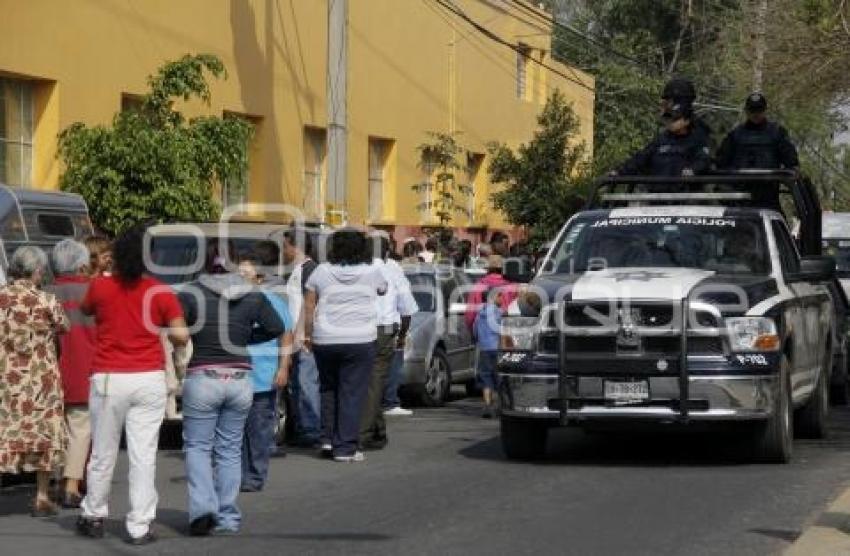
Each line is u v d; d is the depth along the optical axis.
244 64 34.72
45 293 15.73
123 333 13.94
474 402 29.27
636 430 18.78
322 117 38.66
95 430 14.12
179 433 22.59
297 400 20.86
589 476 17.47
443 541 13.49
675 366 17.39
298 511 15.43
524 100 55.41
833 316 23.36
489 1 51.34
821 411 21.31
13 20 26.94
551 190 46.91
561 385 17.70
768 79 36.12
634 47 69.06
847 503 14.97
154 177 26.03
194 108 32.50
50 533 14.57
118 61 30.17
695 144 22.48
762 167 23.77
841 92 35.03
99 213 26.09
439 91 47.00
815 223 23.97
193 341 14.20
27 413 15.54
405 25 44.19
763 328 17.62
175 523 14.98
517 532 13.87
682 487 16.50
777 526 14.09
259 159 35.62
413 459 19.56
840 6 25.16
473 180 50.31
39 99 28.33
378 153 43.47
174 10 32.00
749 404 17.45
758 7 37.81
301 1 37.44
